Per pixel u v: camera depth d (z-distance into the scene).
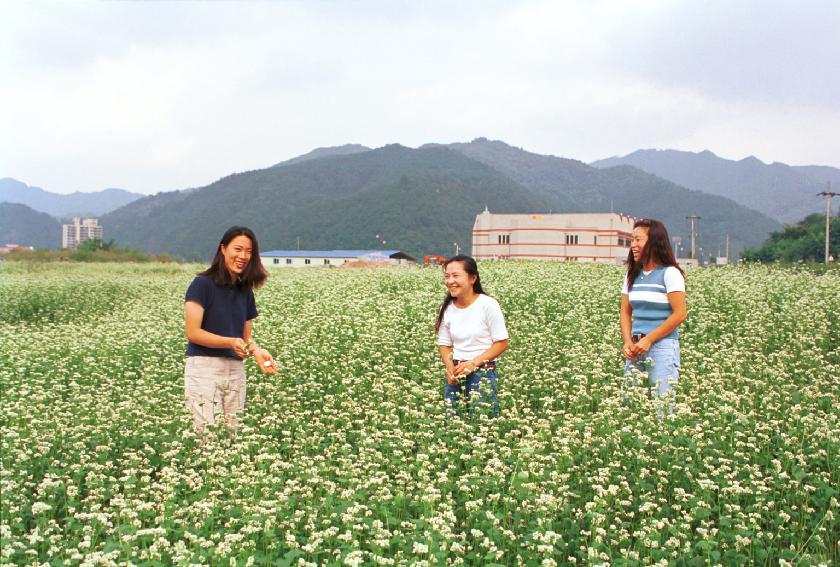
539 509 5.58
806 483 6.45
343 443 7.53
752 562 5.18
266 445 7.29
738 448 7.08
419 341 12.30
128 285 27.67
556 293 17.72
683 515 6.00
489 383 8.26
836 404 8.21
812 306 14.88
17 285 24.92
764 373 9.77
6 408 8.21
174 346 12.74
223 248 7.98
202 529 5.54
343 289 20.62
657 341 8.44
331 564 4.99
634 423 7.33
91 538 5.35
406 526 5.63
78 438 7.31
